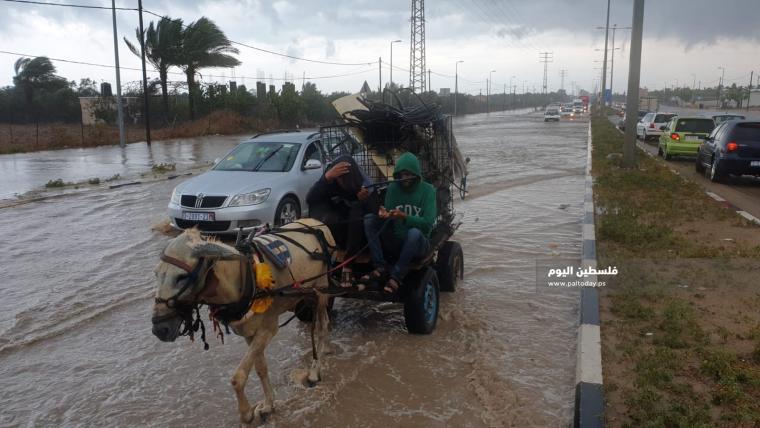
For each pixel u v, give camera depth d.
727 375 4.94
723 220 10.97
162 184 17.78
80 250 10.06
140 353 6.18
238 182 10.73
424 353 6.11
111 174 20.14
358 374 5.66
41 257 9.65
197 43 44.66
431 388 5.38
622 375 5.17
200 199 10.39
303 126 51.94
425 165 7.98
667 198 13.34
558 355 5.96
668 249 9.07
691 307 6.66
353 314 7.27
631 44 18.59
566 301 7.54
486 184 17.72
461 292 7.91
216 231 10.32
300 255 5.28
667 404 4.58
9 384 5.53
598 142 29.59
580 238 10.75
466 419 4.85
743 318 6.28
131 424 4.88
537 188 16.84
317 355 5.56
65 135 32.69
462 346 6.27
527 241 10.59
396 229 6.23
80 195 15.77
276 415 4.94
